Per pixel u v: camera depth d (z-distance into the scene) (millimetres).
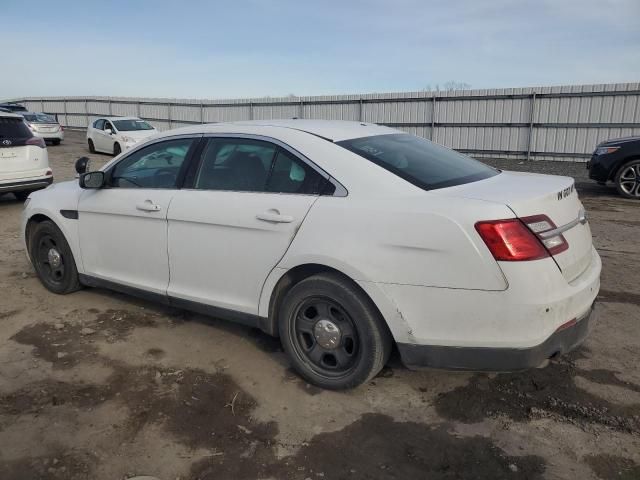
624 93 16016
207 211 3695
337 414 3115
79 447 2830
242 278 3594
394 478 2584
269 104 24766
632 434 2871
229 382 3480
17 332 4234
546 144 17672
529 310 2715
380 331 3102
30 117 23406
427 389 3367
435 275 2850
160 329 4285
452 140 19562
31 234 5180
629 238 7234
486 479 2566
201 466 2686
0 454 2771
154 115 30797
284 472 2637
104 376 3557
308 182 3352
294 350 3451
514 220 2770
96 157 18953
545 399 3221
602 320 4332
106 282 4551
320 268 3289
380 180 3170
